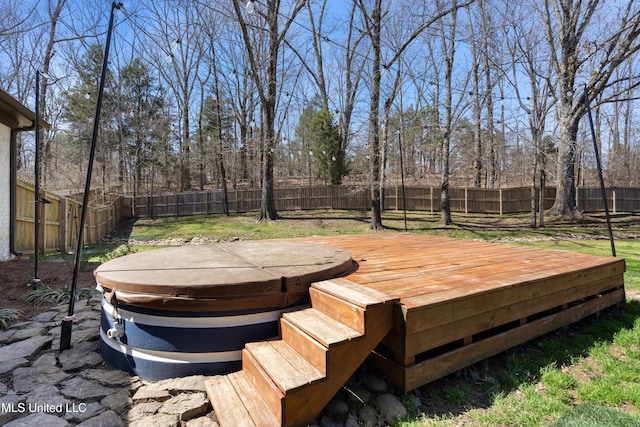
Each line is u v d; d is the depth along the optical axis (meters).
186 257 3.11
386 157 14.84
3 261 5.44
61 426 1.66
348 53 19.64
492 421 1.84
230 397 1.83
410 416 1.87
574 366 2.50
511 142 13.54
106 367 2.31
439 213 15.52
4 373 2.20
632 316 3.43
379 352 2.24
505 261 3.53
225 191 15.42
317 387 1.69
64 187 17.11
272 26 11.58
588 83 11.27
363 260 3.56
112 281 2.23
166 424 1.68
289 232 11.62
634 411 1.95
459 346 2.30
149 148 18.23
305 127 24.31
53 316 3.33
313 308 2.35
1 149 5.46
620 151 21.41
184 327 2.10
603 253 7.71
